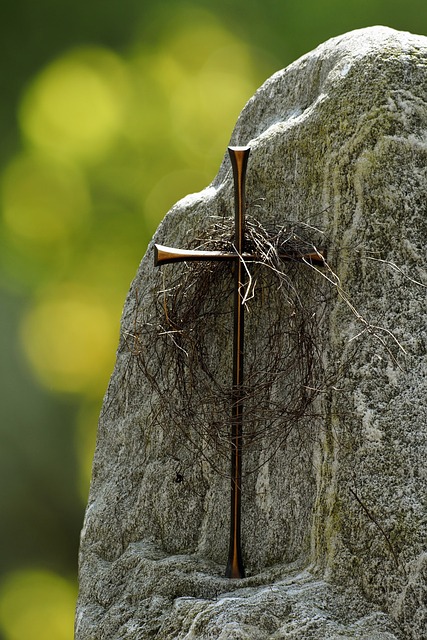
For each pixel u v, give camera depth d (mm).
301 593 2852
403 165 2889
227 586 2926
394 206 2885
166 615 2924
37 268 7875
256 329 2977
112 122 7684
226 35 7684
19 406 7848
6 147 7824
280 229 2941
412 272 2883
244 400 2949
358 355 2881
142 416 3113
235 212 2922
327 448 2885
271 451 2959
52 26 7773
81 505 7941
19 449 7855
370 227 2889
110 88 7707
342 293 2891
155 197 7676
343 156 2900
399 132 2889
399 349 2875
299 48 7672
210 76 7672
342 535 2863
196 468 3043
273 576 2914
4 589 7836
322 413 2893
